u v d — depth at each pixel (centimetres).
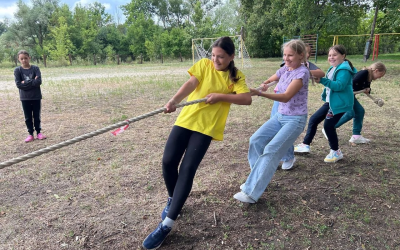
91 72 2103
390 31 3136
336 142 422
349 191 345
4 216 303
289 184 365
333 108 400
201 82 281
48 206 321
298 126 328
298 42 326
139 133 575
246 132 578
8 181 380
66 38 3606
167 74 1769
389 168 405
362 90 481
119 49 4225
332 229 281
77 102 885
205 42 3691
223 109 278
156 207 317
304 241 266
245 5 3438
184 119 273
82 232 277
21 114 751
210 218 297
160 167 415
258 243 264
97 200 331
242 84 275
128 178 383
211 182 369
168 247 260
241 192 314
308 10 2300
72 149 491
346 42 3434
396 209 309
